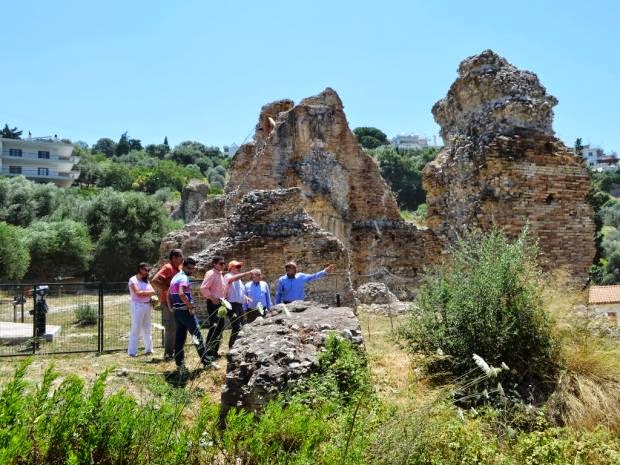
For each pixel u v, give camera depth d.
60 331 13.72
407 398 5.45
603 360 6.41
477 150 13.73
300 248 16.31
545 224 13.13
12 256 29.66
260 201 16.77
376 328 11.96
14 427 3.00
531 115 13.77
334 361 5.65
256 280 10.07
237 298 9.15
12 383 3.19
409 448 3.95
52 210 45.53
